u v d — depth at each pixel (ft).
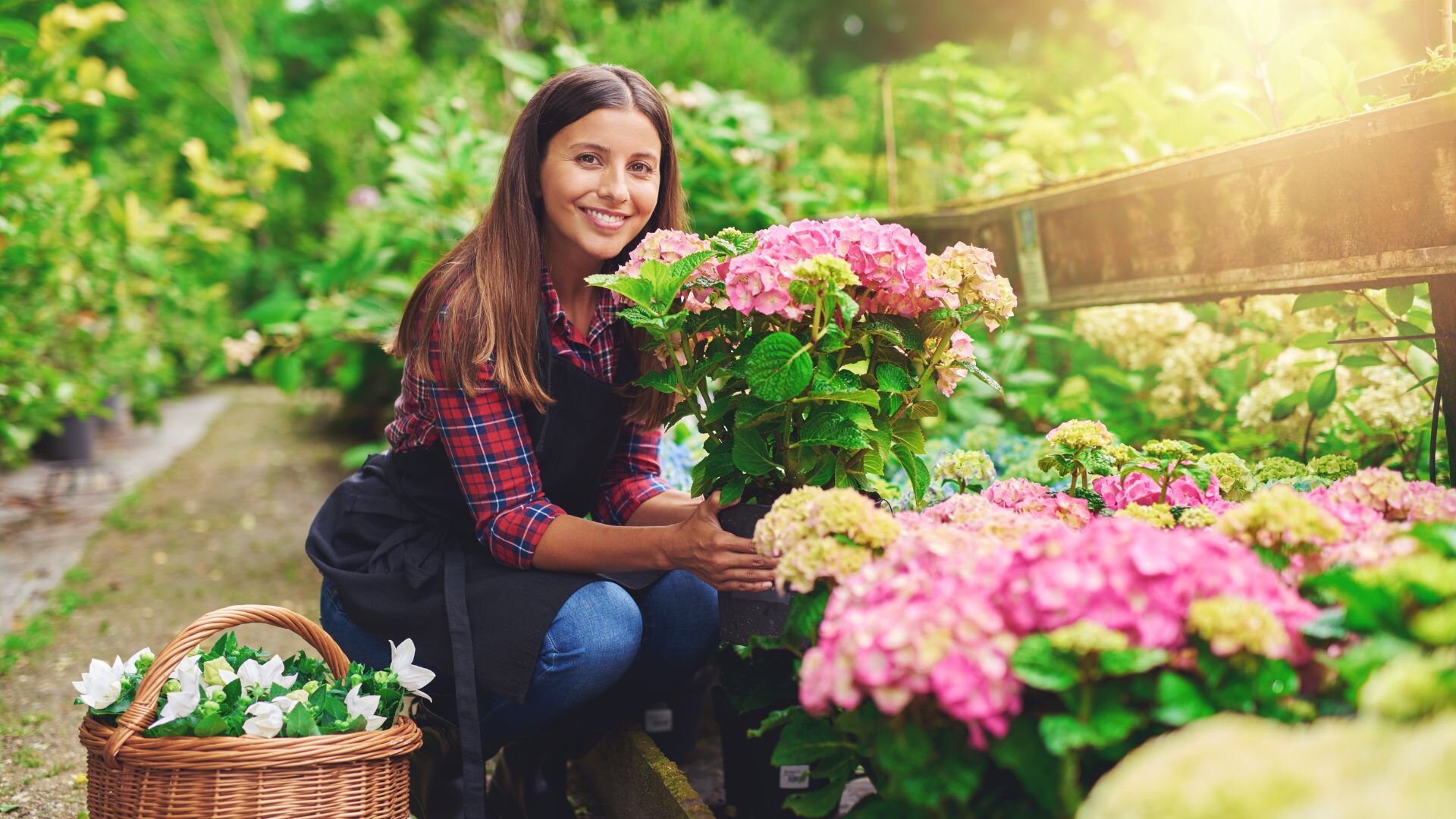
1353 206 6.46
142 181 30.14
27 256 15.79
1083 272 9.23
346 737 5.77
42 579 16.12
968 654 3.94
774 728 7.00
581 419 7.14
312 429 32.60
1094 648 3.86
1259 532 4.69
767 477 6.29
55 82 14.26
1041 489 6.56
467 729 6.51
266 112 19.99
